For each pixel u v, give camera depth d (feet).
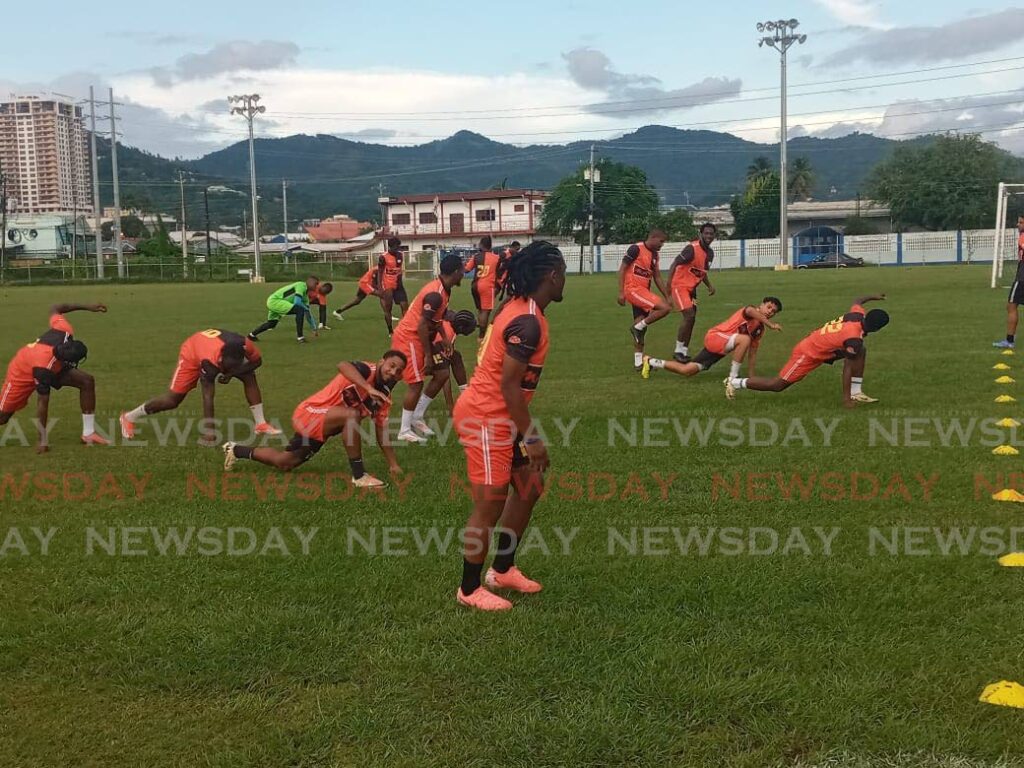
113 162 176.65
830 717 10.73
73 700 11.68
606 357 43.39
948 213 225.15
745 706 11.08
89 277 172.65
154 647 12.96
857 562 15.56
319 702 11.43
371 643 12.98
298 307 54.24
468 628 13.39
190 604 14.51
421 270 167.02
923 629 12.92
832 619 13.32
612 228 233.55
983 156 228.22
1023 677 11.58
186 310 85.76
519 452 14.35
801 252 186.60
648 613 13.76
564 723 10.77
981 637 12.66
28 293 125.59
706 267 39.29
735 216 268.82
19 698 11.75
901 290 85.92
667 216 238.68
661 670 11.94
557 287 14.02
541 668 12.12
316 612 14.05
